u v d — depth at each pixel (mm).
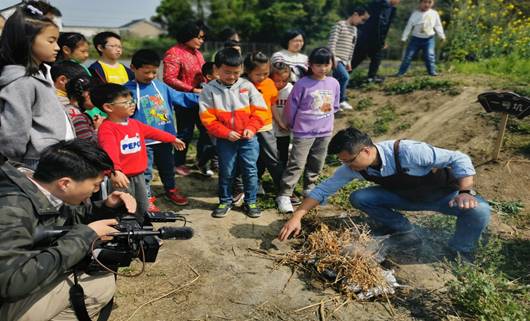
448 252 3510
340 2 44594
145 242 2227
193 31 4906
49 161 2020
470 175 3141
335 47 7012
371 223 3963
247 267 3332
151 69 3883
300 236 3824
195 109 5125
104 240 2236
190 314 2803
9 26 2451
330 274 3129
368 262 3105
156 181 5168
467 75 7605
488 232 3736
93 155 2076
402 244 3635
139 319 2748
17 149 2469
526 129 5160
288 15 40719
